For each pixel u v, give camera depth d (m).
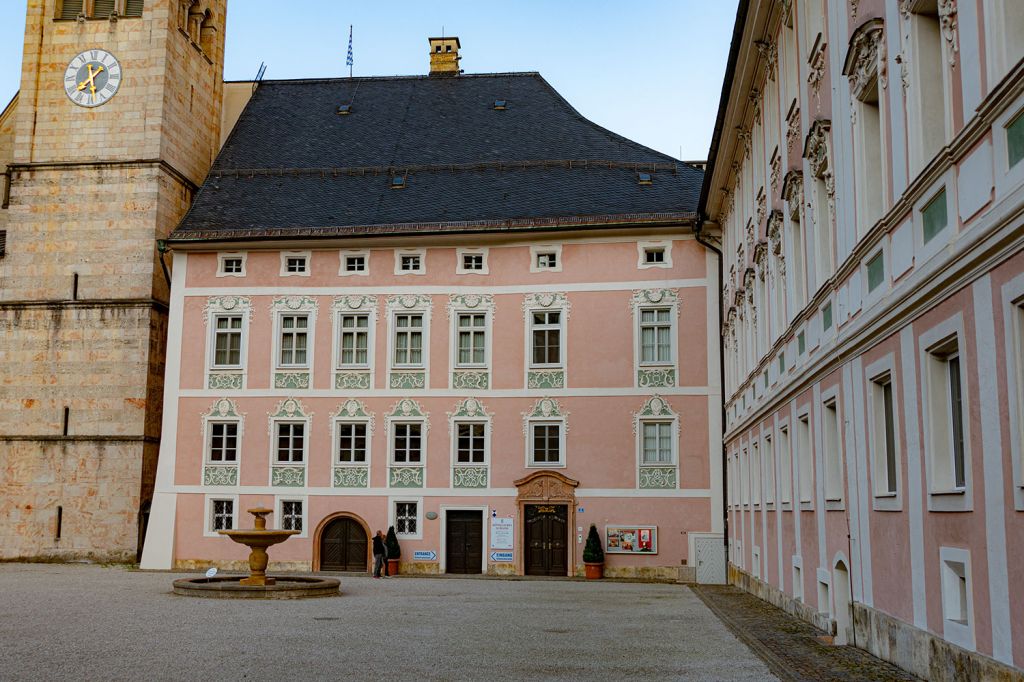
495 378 38.38
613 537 36.72
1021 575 9.01
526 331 38.50
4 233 45.31
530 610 23.34
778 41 21.62
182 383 39.56
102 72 43.81
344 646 16.44
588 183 41.00
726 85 25.80
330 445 38.62
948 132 10.73
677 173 41.06
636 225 38.03
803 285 19.06
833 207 16.38
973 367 10.08
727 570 35.50
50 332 41.94
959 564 10.67
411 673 13.56
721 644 16.83
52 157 43.41
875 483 13.97
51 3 44.47
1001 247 9.22
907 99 12.16
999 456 9.45
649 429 37.59
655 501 36.81
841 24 15.53
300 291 39.62
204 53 47.75
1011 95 8.80
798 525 20.09
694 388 37.25
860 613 14.93
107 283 42.19
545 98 47.53
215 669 13.77
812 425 18.39
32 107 43.81
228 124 50.44
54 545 40.53
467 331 38.88
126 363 41.38
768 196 23.41
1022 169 8.70
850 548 15.47
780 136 21.41
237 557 38.34
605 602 25.86
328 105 48.94
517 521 37.44
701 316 37.59
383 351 38.97
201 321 39.84
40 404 41.50
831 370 16.64
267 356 39.38
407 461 38.34
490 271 39.00
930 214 11.34
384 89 49.75
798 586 20.61
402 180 42.88
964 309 10.30
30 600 24.59
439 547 37.62
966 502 10.37
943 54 10.90
